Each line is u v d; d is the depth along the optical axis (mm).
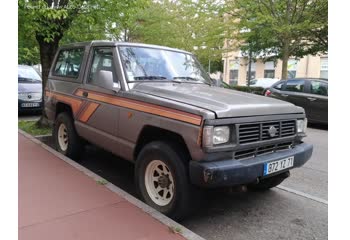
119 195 3947
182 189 3498
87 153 6363
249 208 4266
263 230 3715
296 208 4297
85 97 5125
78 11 7582
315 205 4395
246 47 18219
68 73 5871
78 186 4184
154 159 3814
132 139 4156
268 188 4816
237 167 3320
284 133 4004
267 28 13820
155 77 4645
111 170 5527
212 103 3521
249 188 4914
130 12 8312
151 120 3822
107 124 4609
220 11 15312
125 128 4250
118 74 4492
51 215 3422
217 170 3205
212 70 38281
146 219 3418
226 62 36625
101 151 6512
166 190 3797
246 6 14047
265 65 33531
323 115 10586
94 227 3225
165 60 4988
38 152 5641
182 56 5328
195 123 3324
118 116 4367
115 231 3172
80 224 3268
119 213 3518
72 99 5484
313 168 6098
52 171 4695
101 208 3609
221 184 3270
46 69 7992
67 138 5809
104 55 4930
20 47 10766
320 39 15516
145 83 4402
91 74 5184
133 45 4836
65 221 3312
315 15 13688
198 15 18859
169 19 19062
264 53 18750
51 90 6273
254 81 25578
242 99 3873
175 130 3512
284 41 14680
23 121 9102
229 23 16312
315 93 10898
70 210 3541
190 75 5113
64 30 7730
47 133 7562
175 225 3307
